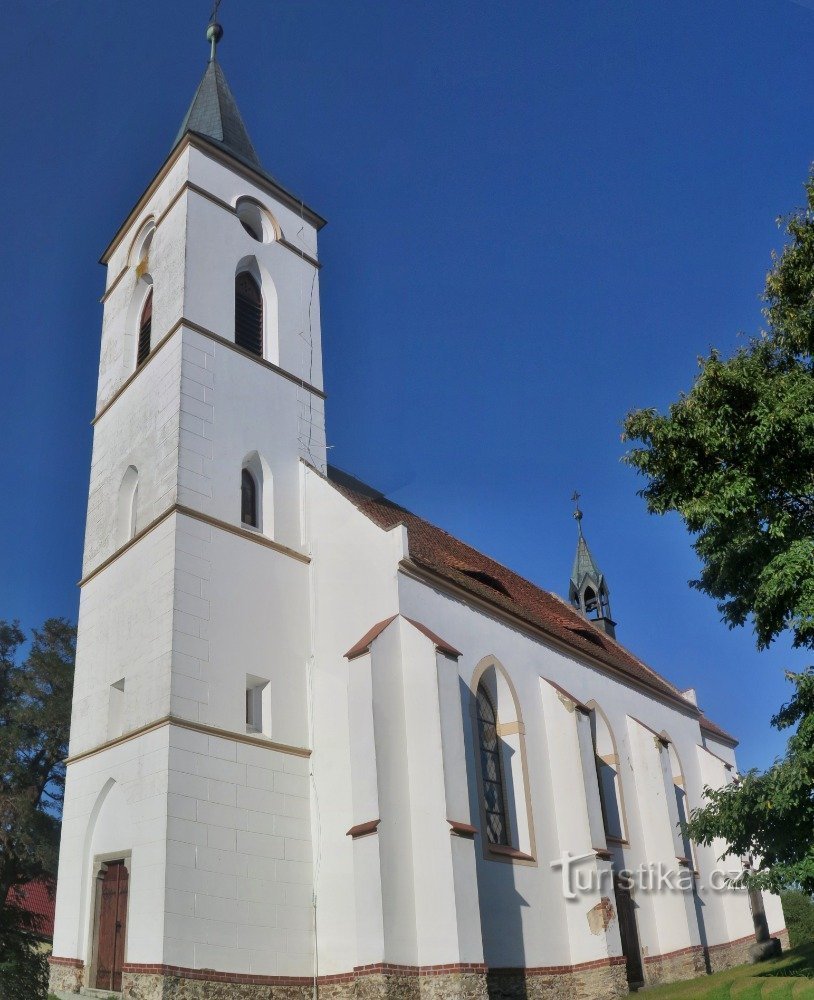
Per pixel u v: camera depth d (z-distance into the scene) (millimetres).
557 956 23750
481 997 19156
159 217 28656
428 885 20016
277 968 20531
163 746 20547
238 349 26719
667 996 23500
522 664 27016
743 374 18219
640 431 19156
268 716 22984
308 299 30328
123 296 29594
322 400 29109
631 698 33500
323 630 24484
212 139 29062
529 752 25750
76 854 22016
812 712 17859
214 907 19891
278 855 21609
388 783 20688
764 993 21516
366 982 18969
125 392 27391
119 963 20172
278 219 30422
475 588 26578
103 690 23422
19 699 23781
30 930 22031
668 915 29656
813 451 17422
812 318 18391
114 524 25672
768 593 17109
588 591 48688
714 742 44062
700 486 18500
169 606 22000
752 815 18438
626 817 30312
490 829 23875
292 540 25812
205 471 24281
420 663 21938
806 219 19000
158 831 19828
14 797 22562
